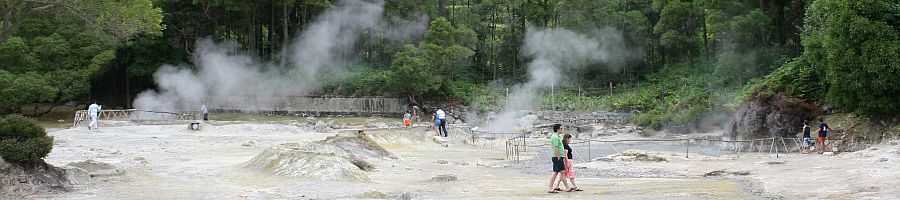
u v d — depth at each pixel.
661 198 12.03
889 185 12.26
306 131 35.84
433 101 47.16
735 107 30.33
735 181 15.30
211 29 52.16
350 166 16.53
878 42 22.48
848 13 23.25
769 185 13.82
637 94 43.56
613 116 41.44
